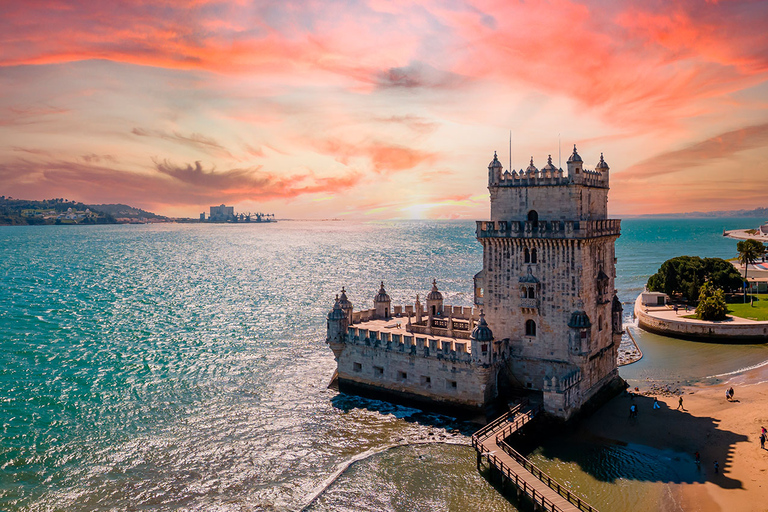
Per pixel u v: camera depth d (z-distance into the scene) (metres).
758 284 135.25
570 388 60.31
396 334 68.94
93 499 50.09
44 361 87.94
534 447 57.81
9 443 59.97
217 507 48.84
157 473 54.53
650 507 46.75
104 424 65.19
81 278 187.25
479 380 62.84
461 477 52.84
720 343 100.94
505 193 66.75
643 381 80.25
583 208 64.12
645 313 116.12
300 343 99.56
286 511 48.06
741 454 54.94
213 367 85.69
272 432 63.03
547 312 64.06
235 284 177.12
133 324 114.69
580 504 45.06
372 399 71.94
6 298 143.25
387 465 55.25
